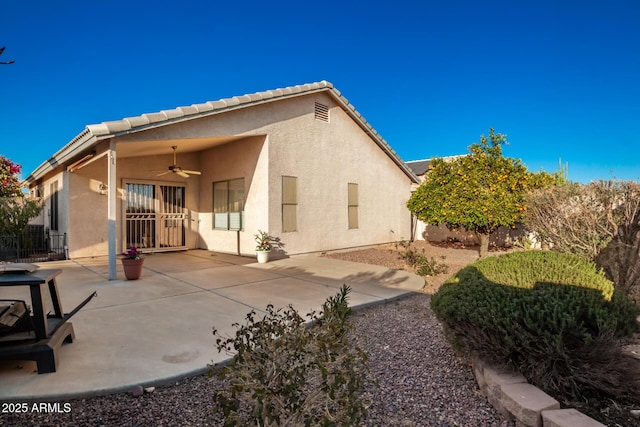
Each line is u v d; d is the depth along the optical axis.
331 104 12.45
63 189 10.62
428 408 2.84
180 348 3.89
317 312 5.23
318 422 1.97
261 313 5.24
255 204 10.72
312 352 2.04
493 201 10.21
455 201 10.70
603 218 5.66
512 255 3.98
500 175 10.49
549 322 2.75
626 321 2.92
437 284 7.77
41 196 13.83
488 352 2.96
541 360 2.78
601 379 2.65
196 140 9.29
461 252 13.00
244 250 11.10
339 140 12.73
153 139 8.08
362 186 13.68
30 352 3.15
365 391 3.09
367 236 13.85
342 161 12.85
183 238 12.52
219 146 11.94
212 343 4.04
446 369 3.55
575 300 2.88
